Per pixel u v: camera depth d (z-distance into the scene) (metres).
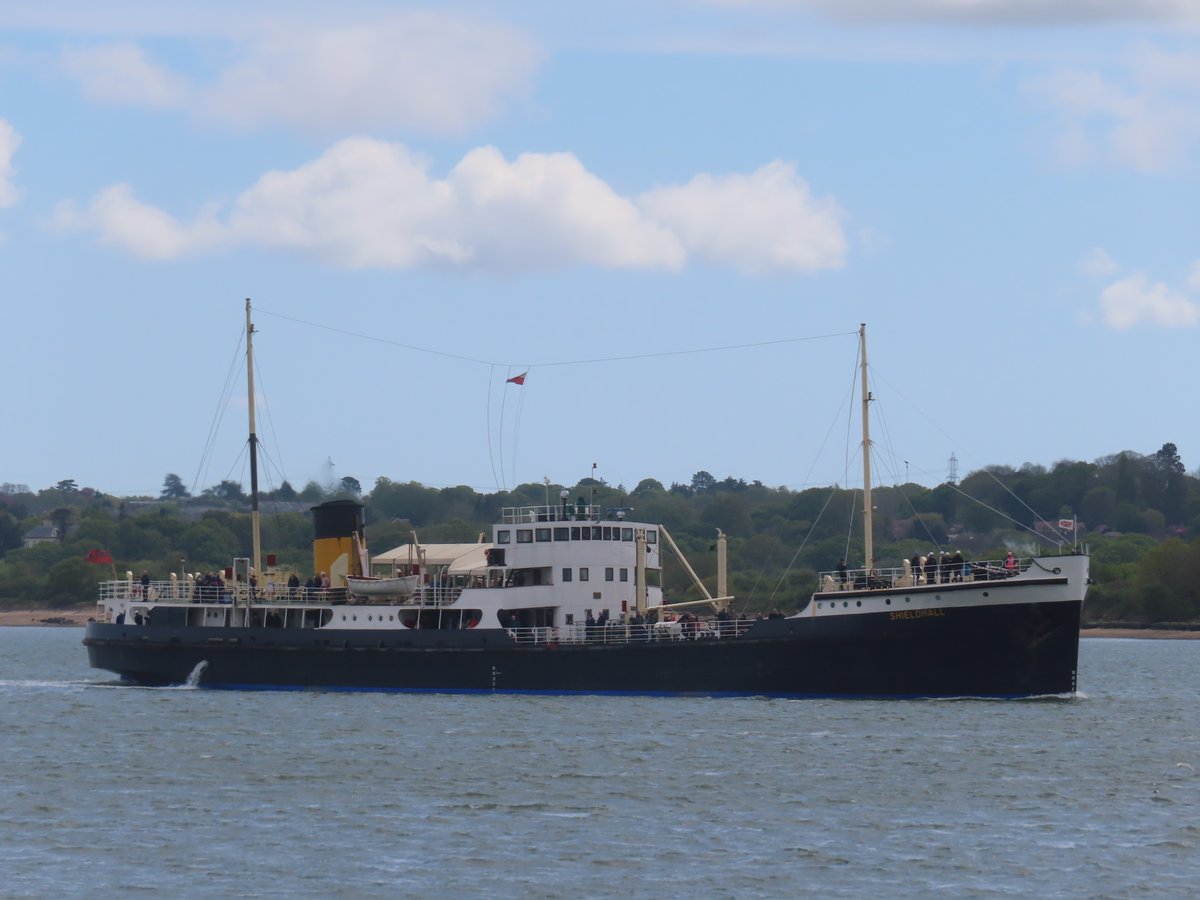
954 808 177.75
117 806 180.62
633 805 179.00
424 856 156.00
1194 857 155.88
